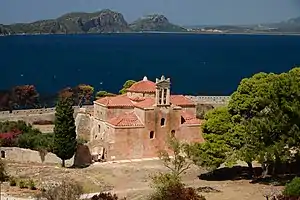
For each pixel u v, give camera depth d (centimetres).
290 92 7369
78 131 10850
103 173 8256
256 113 7719
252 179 7856
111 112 9456
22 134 9900
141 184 7600
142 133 9238
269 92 7450
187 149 7750
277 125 7188
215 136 7638
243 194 6875
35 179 7831
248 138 7381
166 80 9350
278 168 8081
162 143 9381
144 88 9775
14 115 12469
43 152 9194
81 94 15988
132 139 9188
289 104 7269
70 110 8850
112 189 7300
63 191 6034
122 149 9150
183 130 9525
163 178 6675
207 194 6900
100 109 9681
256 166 8644
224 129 7656
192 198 5972
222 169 8550
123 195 6888
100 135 9662
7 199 6444
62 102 8869
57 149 8812
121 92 12600
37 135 9925
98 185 7500
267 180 7675
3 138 9588
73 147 8844
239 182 7688
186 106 9994
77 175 8106
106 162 9025
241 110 7750
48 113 12825
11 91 16862
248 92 7788
